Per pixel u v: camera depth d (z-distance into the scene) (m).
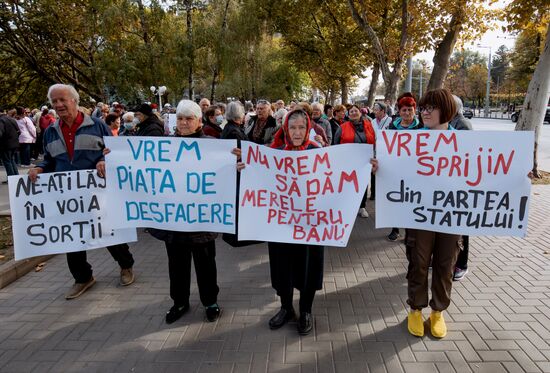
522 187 2.94
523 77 45.72
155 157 3.30
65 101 3.44
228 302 3.77
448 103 2.97
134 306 3.72
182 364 2.85
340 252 5.05
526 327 3.25
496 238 5.46
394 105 14.00
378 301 3.75
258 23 24.27
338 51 23.02
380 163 3.10
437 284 3.10
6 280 4.21
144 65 23.03
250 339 3.15
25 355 3.00
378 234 5.77
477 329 3.23
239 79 26.98
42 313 3.62
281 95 40.34
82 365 2.87
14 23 20.92
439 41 13.16
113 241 3.57
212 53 24.48
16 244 3.45
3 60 23.69
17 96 27.44
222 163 3.24
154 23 23.33
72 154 3.59
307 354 2.94
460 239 3.09
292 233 3.16
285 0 22.81
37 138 14.32
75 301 3.84
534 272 4.33
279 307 3.66
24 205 3.43
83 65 26.34
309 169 3.10
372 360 2.86
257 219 3.20
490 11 12.16
